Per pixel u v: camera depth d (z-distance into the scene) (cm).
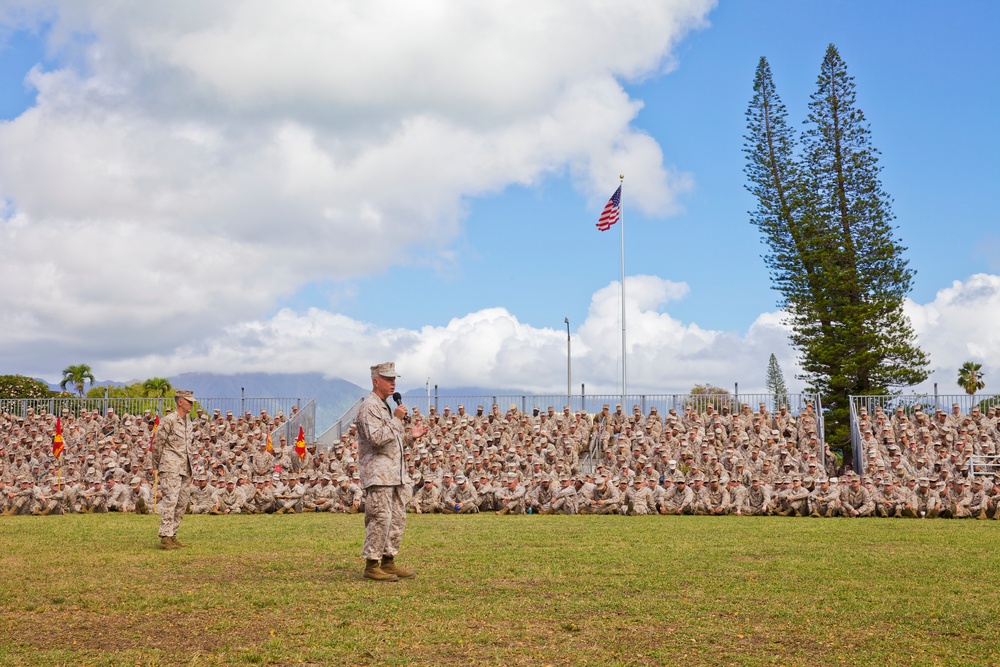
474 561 1447
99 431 3991
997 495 2712
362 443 1254
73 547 1684
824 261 6062
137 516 2723
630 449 3462
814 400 3959
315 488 3000
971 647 855
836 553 1582
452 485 2986
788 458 2991
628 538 1873
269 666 795
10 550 1628
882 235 6022
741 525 2281
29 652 837
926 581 1238
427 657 818
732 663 804
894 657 822
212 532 2030
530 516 2738
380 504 1232
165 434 1702
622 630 924
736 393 3953
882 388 5981
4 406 4528
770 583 1215
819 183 6159
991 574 1313
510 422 3766
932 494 2739
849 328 5912
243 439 3778
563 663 802
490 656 822
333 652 832
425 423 3744
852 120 6069
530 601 1071
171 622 961
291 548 1648
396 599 1080
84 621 967
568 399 4044
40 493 2920
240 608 1028
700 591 1148
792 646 861
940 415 3659
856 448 3847
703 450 3150
